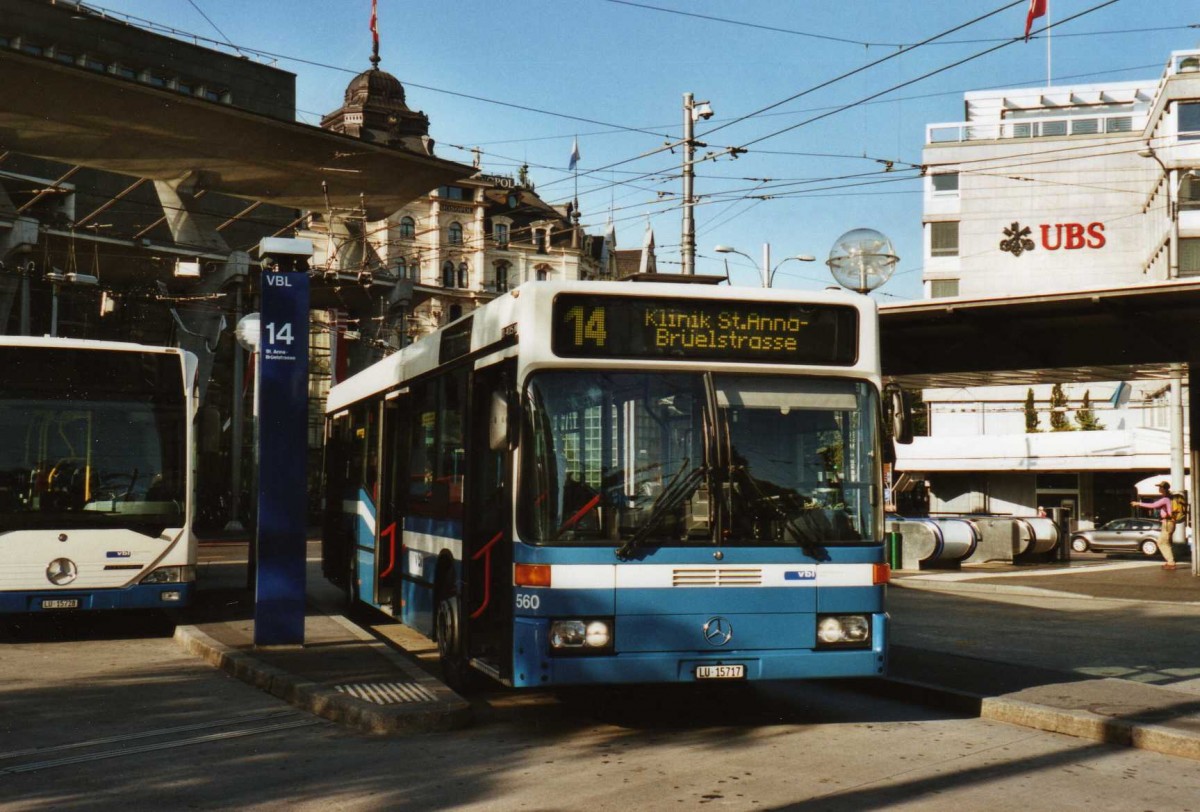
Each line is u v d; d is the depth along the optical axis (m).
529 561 7.89
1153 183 58.28
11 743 7.94
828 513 8.32
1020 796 6.58
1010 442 41.44
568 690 10.02
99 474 12.81
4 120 37.72
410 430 12.01
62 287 46.66
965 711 9.16
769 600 8.09
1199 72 50.66
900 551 26.70
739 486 8.15
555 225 92.81
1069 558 32.97
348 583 15.25
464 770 7.17
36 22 49.94
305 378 11.70
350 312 57.47
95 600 12.57
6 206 42.69
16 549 12.39
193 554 13.14
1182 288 20.02
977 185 65.25
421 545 11.21
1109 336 22.94
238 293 49.28
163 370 13.26
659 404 8.17
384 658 10.77
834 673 8.16
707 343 8.34
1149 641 13.78
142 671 10.97
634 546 7.92
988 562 29.20
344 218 51.75
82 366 12.97
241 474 52.53
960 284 65.12
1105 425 57.00
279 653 11.10
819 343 8.52
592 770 7.17
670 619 7.92
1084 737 8.23
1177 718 8.20
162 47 54.50
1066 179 63.75
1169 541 26.69
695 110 25.88
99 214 51.19
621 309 8.23
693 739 8.12
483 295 87.44
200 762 7.39
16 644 12.84
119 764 7.34
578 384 8.12
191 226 47.59
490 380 9.02
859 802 6.42
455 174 45.06
